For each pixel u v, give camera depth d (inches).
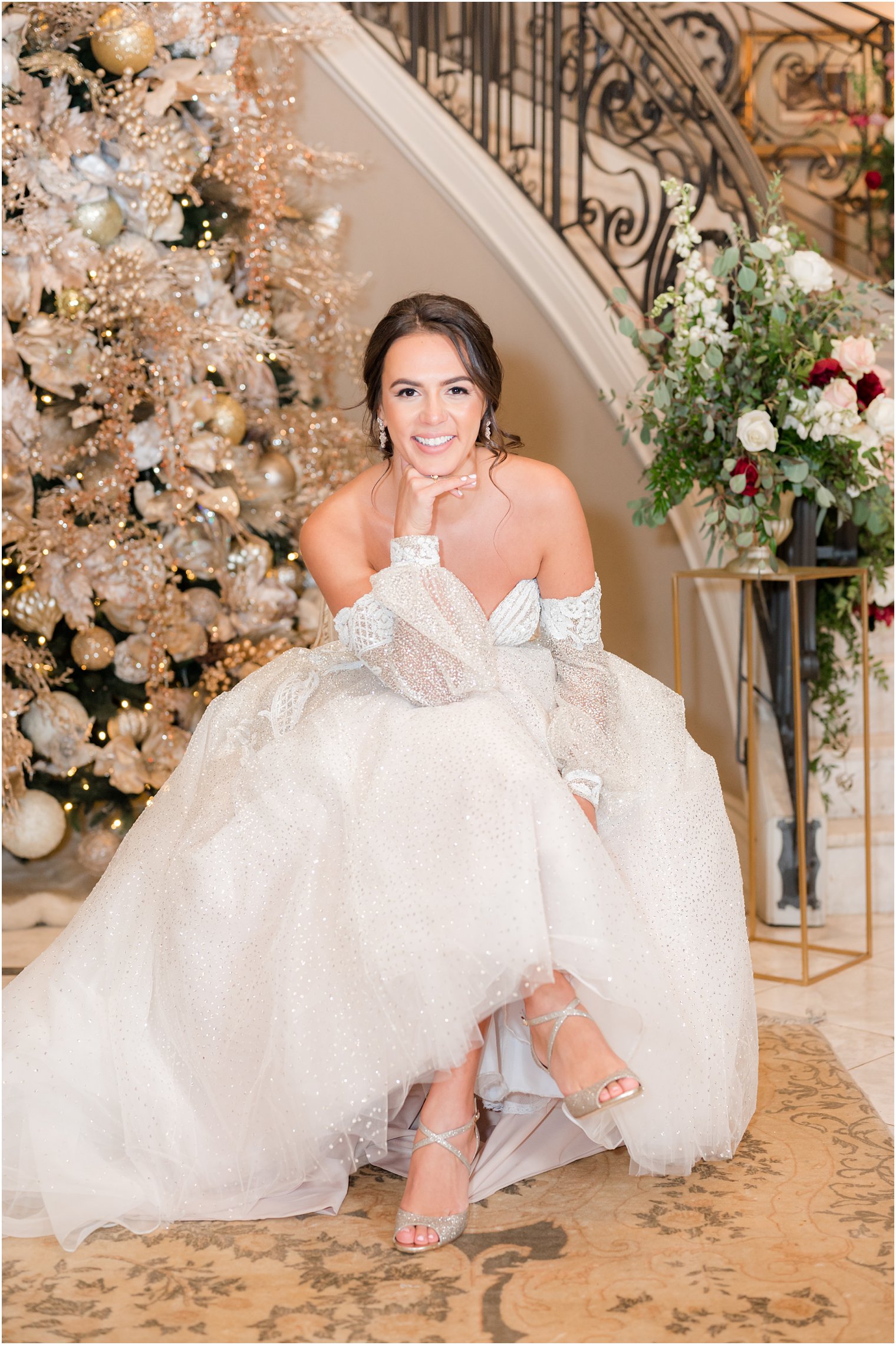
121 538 139.1
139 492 142.6
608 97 171.2
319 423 153.2
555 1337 60.4
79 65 134.6
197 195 140.7
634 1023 72.2
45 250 133.3
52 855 147.5
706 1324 61.4
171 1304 64.6
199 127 143.8
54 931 133.5
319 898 73.4
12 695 137.3
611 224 160.7
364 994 69.6
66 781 142.6
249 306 153.6
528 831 69.1
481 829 69.4
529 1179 79.3
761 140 239.5
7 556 139.0
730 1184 78.0
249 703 93.0
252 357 147.2
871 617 140.4
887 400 119.9
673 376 122.5
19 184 133.2
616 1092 67.8
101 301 136.8
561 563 85.4
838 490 126.2
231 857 77.8
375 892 70.3
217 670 146.3
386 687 83.0
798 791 118.6
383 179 164.4
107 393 137.6
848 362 120.4
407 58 174.2
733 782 149.0
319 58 162.9
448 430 79.9
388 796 73.0
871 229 209.5
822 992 116.1
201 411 142.0
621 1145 84.9
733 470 118.6
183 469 137.9
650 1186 78.0
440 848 70.1
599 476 155.8
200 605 147.0
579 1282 65.8
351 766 77.6
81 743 139.6
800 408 118.2
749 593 131.5
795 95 252.5
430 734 74.7
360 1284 66.2
